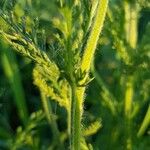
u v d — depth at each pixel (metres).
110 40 0.25
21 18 0.17
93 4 0.16
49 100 0.30
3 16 0.17
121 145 0.29
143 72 0.28
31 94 0.39
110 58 0.35
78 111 0.16
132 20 0.27
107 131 0.30
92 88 0.32
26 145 0.33
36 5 0.27
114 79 0.34
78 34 0.16
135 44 0.27
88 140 0.30
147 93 0.29
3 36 0.16
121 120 0.30
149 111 0.28
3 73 0.38
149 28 0.28
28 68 0.39
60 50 0.16
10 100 0.37
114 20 0.26
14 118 0.38
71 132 0.17
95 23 0.16
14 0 0.17
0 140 0.34
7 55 0.35
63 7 0.15
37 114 0.30
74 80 0.16
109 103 0.30
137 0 0.24
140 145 0.28
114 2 0.30
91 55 0.16
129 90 0.28
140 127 0.29
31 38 0.17
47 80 0.22
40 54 0.16
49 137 0.37
